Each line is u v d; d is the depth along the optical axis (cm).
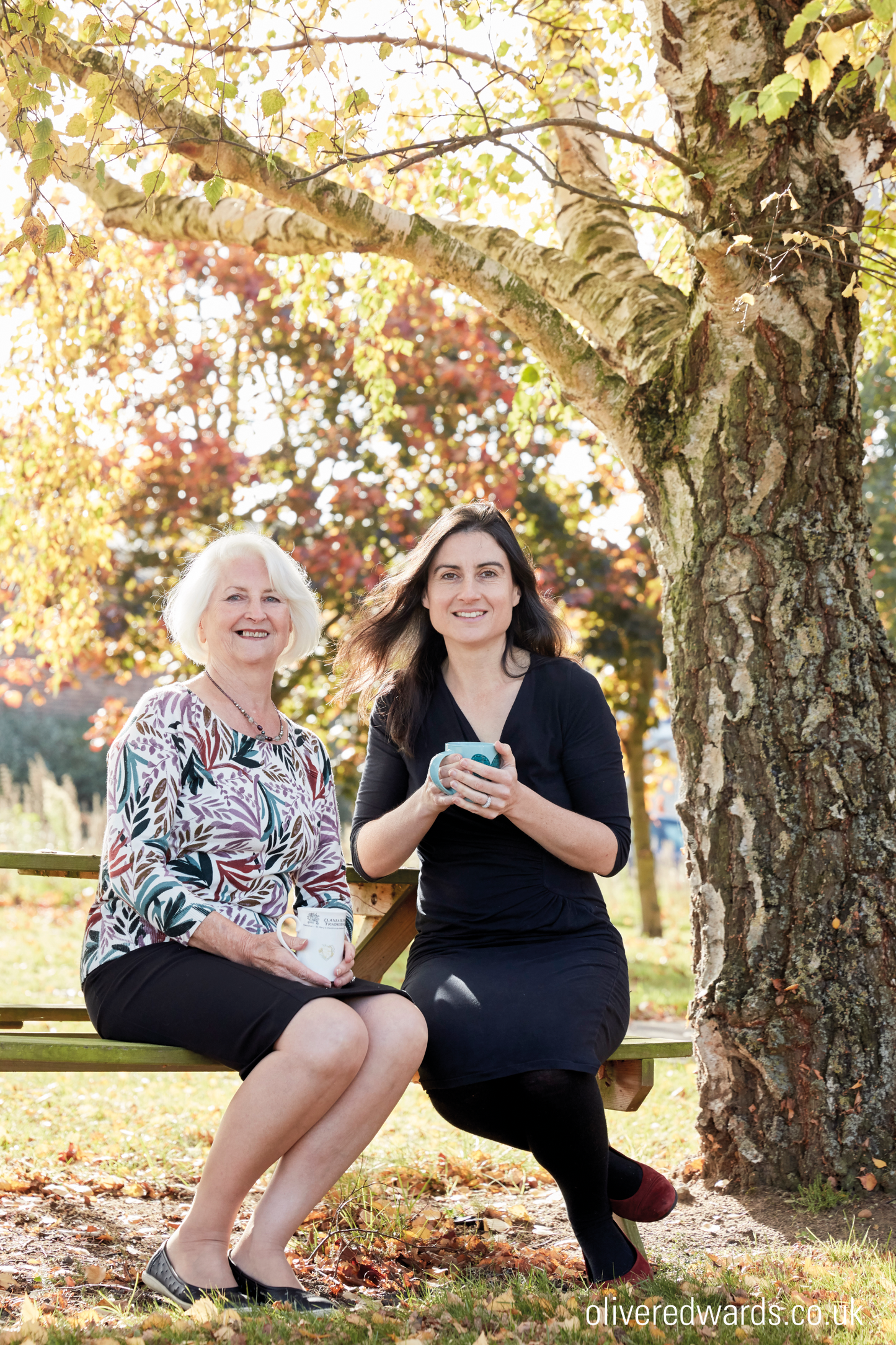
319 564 1088
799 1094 350
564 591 1183
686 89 375
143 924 270
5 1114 477
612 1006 279
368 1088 251
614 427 409
